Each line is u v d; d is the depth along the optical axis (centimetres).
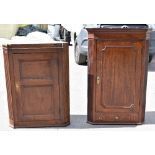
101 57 344
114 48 340
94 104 361
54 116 358
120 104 359
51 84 347
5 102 452
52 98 352
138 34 335
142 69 346
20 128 359
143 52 341
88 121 372
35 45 331
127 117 364
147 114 399
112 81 351
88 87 360
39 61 338
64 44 338
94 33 336
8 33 1287
